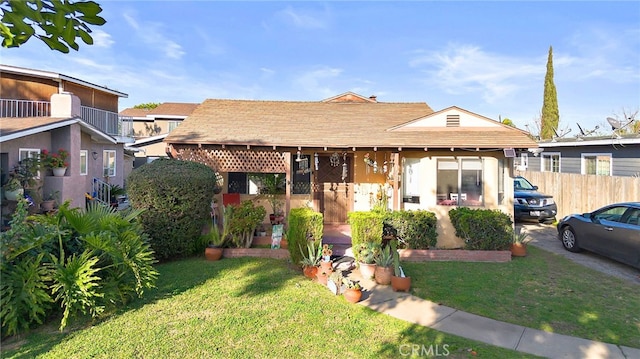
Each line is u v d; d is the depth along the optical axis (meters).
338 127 11.99
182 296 6.23
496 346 4.78
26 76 18.84
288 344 4.66
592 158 16.20
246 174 11.95
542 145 18.66
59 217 5.61
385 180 12.09
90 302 5.09
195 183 8.46
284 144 10.30
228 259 8.73
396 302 6.26
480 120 11.10
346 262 8.70
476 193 10.00
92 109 19.95
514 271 8.09
